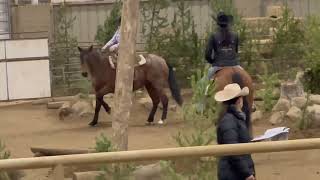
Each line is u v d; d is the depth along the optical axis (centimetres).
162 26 2288
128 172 615
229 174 649
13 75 2142
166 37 2283
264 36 2370
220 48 1346
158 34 2286
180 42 2245
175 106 1873
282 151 582
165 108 1733
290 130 1494
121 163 568
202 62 2205
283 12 2386
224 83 1285
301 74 1852
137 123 1752
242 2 2814
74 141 1533
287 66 2269
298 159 738
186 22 2333
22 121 1822
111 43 1745
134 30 1137
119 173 613
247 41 2259
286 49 2273
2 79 2134
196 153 553
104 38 2261
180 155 550
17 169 525
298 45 2261
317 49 1844
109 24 2262
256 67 2252
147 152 542
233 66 1341
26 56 2145
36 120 1838
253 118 1627
